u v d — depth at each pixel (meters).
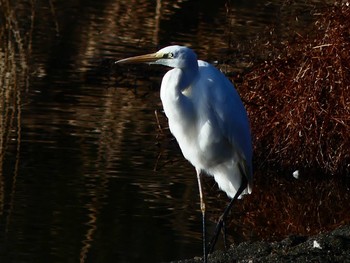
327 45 12.76
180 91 8.48
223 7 22.77
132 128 14.05
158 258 8.85
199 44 19.27
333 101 12.90
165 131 13.87
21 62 17.52
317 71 12.78
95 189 11.09
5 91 15.50
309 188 12.48
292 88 12.89
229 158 8.93
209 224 10.28
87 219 9.95
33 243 9.09
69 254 8.83
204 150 8.80
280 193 12.14
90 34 19.94
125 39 19.73
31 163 11.92
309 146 13.01
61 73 17.08
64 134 13.37
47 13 21.44
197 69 8.45
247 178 8.94
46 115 14.27
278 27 17.00
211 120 8.59
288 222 10.76
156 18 21.31
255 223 10.62
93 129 13.77
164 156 12.85
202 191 9.05
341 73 12.74
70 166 11.93
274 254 8.38
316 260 8.10
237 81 13.74
